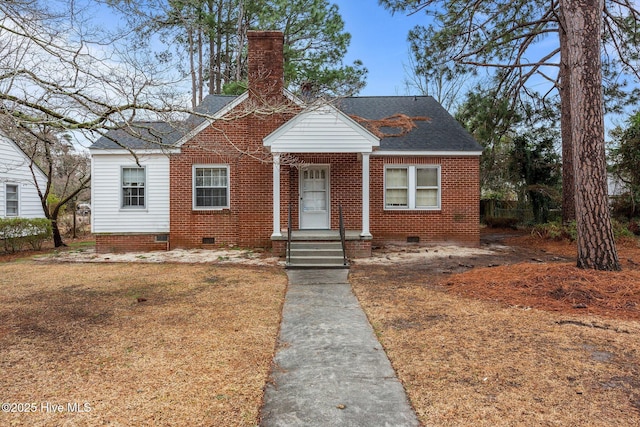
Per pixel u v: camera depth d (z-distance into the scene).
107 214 13.85
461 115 21.30
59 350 4.50
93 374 3.86
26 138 7.25
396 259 11.46
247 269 10.04
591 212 7.52
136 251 13.82
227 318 5.79
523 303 6.20
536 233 16.12
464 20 16.05
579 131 7.70
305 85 13.65
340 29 21.91
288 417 3.08
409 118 15.55
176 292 7.46
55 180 21.83
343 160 13.88
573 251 12.95
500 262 10.77
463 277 8.24
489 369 3.89
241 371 3.95
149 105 7.12
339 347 4.62
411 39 17.73
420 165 14.35
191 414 3.11
